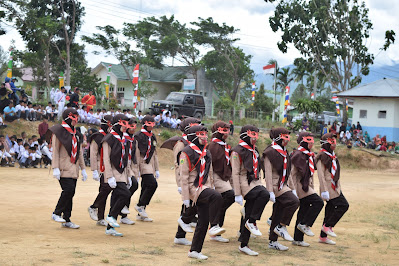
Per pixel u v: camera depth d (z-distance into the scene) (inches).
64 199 321.1
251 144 283.7
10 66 1382.9
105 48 1845.5
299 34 1750.7
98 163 334.0
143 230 336.8
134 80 1283.2
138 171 372.5
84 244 269.6
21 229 307.9
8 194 502.3
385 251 306.5
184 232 289.7
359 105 1610.5
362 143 1477.6
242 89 2795.3
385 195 738.8
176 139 306.0
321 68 1790.1
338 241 342.3
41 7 1740.9
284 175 291.7
